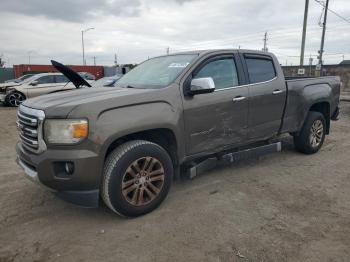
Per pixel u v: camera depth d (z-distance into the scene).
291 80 5.78
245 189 4.75
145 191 3.94
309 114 6.26
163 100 4.04
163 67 4.75
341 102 18.20
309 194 4.55
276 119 5.50
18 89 16.50
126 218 3.92
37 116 3.55
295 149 6.58
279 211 4.04
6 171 5.69
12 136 8.77
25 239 3.51
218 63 4.75
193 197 4.48
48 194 4.65
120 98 3.73
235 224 3.73
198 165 4.57
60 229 3.71
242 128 4.97
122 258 3.15
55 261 3.12
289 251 3.21
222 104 4.61
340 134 8.60
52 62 5.12
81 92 4.18
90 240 3.47
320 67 28.92
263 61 5.38
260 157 6.29
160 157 3.99
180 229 3.64
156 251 3.24
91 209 4.18
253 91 5.04
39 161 3.54
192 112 4.30
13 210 4.18
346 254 3.15
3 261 3.13
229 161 4.97
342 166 5.76
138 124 3.75
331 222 3.76
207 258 3.11
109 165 3.65
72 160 3.42
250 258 3.10
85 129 3.44
